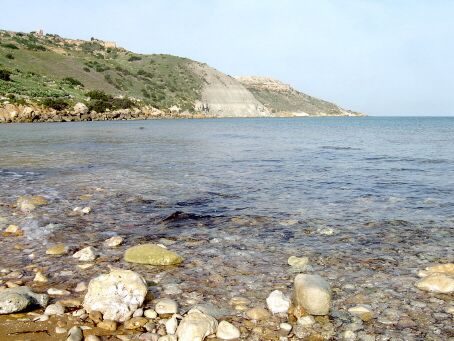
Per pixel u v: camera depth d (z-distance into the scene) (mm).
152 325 1529
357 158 7547
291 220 3111
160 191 4223
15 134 14125
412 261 2244
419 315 1618
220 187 4473
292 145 10992
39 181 4789
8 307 1576
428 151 9109
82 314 1591
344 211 3408
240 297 1796
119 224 2990
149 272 2088
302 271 2100
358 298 1780
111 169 5887
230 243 2566
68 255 2334
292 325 1548
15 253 2354
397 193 4176
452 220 3109
